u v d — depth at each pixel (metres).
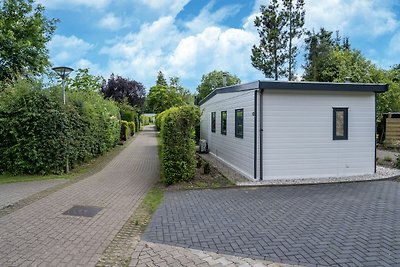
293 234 4.64
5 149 9.48
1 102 9.41
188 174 8.43
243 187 7.98
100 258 3.86
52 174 9.71
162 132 8.45
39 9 19.72
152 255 3.94
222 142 13.08
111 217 5.48
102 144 14.77
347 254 3.94
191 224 5.12
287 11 29.14
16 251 4.02
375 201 6.54
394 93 18.56
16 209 5.90
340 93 9.27
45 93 9.58
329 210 5.88
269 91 8.84
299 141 9.05
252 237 4.53
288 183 8.35
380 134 18.50
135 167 11.48
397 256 3.88
